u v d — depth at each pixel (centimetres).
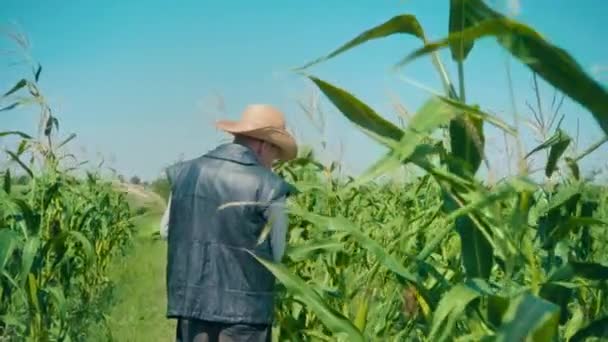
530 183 194
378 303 426
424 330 309
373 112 209
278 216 448
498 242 223
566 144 247
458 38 169
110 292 994
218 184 455
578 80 161
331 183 616
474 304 236
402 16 192
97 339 716
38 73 618
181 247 464
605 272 224
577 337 242
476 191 211
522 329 180
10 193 600
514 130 188
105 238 1102
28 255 534
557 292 262
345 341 404
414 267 291
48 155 668
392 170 185
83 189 1061
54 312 638
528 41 164
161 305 946
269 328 465
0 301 593
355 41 194
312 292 282
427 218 439
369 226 645
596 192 454
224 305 451
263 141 474
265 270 455
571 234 490
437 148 213
